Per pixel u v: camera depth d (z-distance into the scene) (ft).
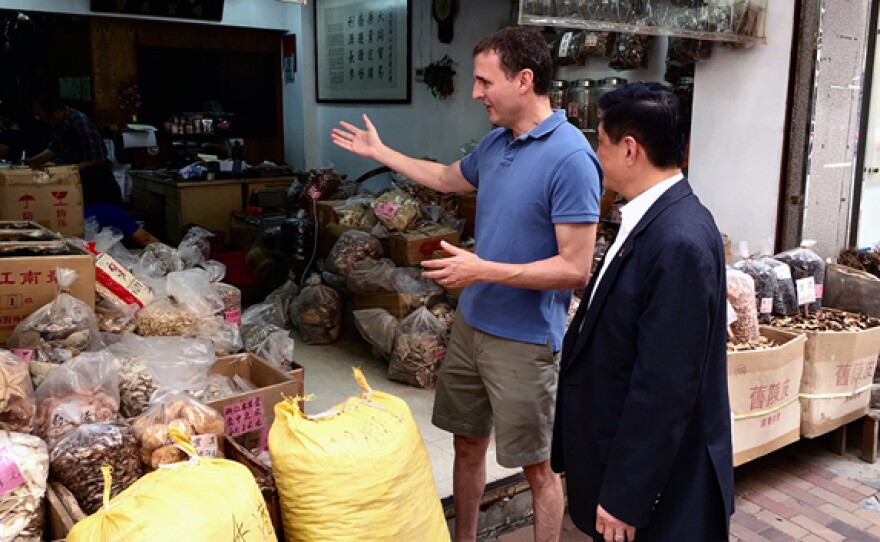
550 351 7.00
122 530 4.35
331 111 23.48
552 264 6.43
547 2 8.88
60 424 6.05
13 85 22.24
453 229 13.87
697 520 5.27
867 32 12.26
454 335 7.57
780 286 10.91
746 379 9.12
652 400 4.94
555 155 6.53
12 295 7.22
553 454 6.11
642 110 5.15
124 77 22.49
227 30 23.89
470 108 17.93
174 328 8.18
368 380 12.29
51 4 20.35
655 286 5.00
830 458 11.19
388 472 5.54
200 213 19.27
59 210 11.08
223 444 6.22
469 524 7.92
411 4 19.44
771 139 11.84
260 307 10.37
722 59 12.33
